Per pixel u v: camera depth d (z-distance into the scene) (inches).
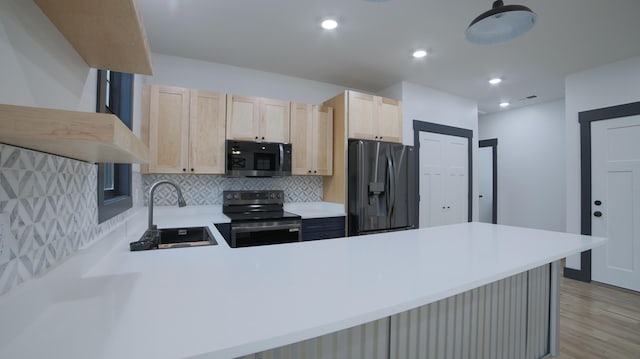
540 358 79.1
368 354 46.4
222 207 130.2
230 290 35.9
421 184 159.2
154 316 28.8
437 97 166.6
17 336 24.6
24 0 28.0
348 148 136.7
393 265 47.4
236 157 117.9
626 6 86.1
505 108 209.6
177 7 89.2
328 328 28.2
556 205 188.2
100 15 31.5
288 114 132.1
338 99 141.3
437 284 39.1
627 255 125.8
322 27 100.5
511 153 212.4
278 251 56.0
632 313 105.8
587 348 84.9
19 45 27.3
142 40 37.3
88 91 46.3
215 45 114.3
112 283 38.1
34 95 30.0
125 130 24.8
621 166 126.9
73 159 40.3
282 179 145.2
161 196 121.6
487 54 120.7
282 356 38.7
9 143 24.7
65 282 35.1
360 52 119.7
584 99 137.3
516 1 84.4
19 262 27.6
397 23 97.6
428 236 72.6
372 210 132.0
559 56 121.9
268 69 138.9
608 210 130.5
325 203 150.0
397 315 50.1
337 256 52.7
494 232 79.0
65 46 37.0
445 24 98.0
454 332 59.1
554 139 189.5
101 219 53.0
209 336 25.3
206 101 117.0
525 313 75.4
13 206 26.6
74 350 22.7
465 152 178.7
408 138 155.1
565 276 143.8
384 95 165.3
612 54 119.9
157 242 63.4
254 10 90.7
